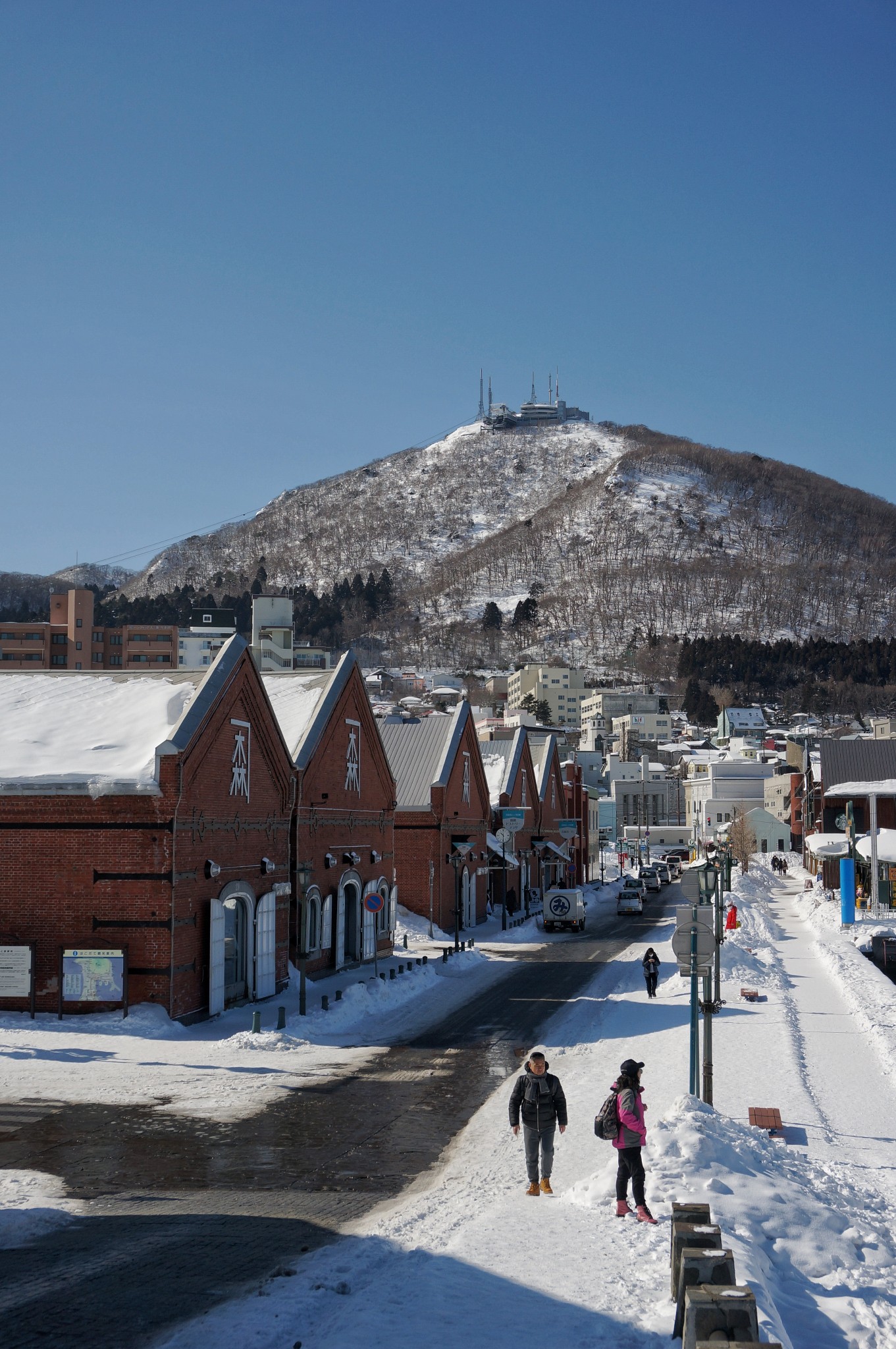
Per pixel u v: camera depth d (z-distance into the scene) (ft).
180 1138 57.82
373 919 142.92
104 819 91.97
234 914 105.40
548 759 282.56
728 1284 31.27
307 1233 42.50
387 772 152.76
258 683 108.68
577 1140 59.11
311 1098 68.33
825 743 267.39
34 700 109.91
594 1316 32.96
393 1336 31.50
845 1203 47.62
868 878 246.68
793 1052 84.33
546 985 124.47
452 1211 45.65
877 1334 34.71
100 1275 37.47
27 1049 79.00
